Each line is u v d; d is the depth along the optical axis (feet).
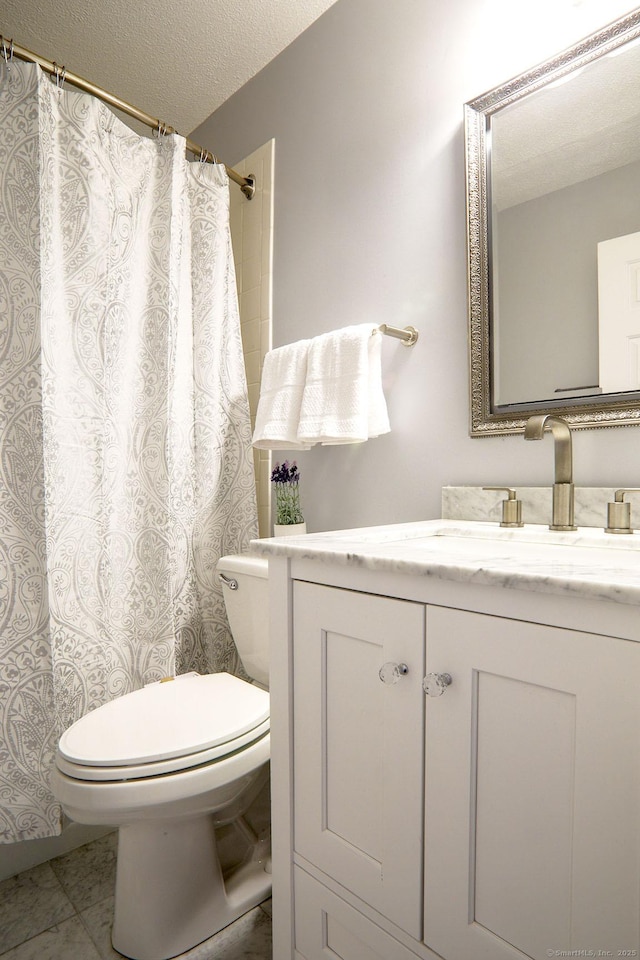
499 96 3.82
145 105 6.54
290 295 5.63
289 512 5.05
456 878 2.14
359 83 4.91
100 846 4.75
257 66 5.94
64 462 4.37
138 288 5.06
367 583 2.49
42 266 4.20
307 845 2.79
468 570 2.03
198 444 5.42
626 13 3.23
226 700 4.01
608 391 3.36
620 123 3.32
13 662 4.15
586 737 1.79
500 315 3.85
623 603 1.68
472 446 4.07
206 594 5.40
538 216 3.66
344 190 5.04
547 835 1.89
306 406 4.46
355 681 2.55
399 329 4.44
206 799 3.40
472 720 2.09
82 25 5.28
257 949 3.65
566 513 3.26
